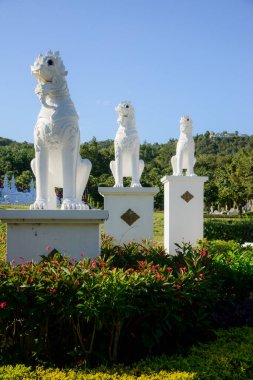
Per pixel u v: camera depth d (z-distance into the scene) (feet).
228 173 137.49
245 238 50.47
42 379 11.53
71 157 18.40
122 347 13.82
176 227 37.52
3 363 13.01
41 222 17.67
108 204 32.94
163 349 14.33
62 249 17.81
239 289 20.27
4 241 45.98
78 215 17.51
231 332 15.61
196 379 11.68
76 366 12.60
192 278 14.32
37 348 13.30
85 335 13.56
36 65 18.17
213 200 120.06
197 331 15.25
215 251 24.82
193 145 39.63
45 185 18.66
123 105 33.60
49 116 18.34
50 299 12.70
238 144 298.15
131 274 13.57
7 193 132.36
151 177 129.90
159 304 13.15
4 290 12.64
